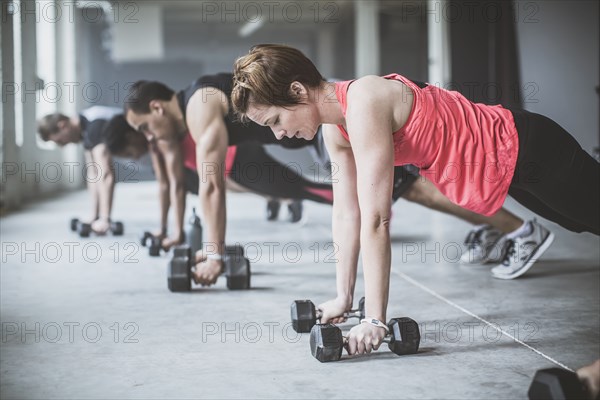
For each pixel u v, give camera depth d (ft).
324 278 10.37
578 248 12.94
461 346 6.37
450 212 10.61
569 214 7.22
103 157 16.47
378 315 6.06
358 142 5.87
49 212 24.36
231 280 9.43
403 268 11.07
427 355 6.09
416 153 6.38
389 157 5.87
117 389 5.27
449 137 6.31
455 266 11.23
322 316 7.20
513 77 35.42
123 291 9.48
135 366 5.89
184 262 9.35
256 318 7.72
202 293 9.29
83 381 5.49
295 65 5.84
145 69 59.82
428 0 39.32
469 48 36.99
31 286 9.91
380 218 5.90
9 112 26.21
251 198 29.66
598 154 17.78
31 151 33.19
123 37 58.95
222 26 70.23
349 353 5.98
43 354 6.30
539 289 9.16
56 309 8.32
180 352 6.32
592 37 28.58
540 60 32.99
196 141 9.74
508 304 8.26
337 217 7.18
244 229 17.49
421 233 16.14
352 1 60.13
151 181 47.11
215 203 9.62
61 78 42.24
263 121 6.03
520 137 6.50
